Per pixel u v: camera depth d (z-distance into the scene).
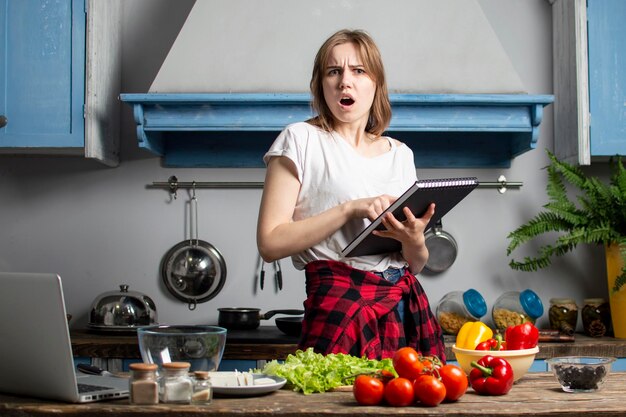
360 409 1.18
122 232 3.15
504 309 2.96
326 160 1.76
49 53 2.90
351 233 1.75
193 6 2.98
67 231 3.16
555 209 2.93
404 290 1.76
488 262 3.14
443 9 2.91
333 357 1.40
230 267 3.13
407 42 2.88
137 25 3.20
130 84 3.20
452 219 3.16
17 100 2.89
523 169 3.18
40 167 3.18
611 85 2.91
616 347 2.70
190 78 2.86
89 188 3.17
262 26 2.90
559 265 3.14
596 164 3.18
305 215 1.77
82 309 3.14
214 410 1.16
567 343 2.73
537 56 3.21
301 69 2.87
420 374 1.28
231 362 2.61
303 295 3.12
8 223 3.17
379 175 1.80
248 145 3.16
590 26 2.92
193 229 3.14
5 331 1.26
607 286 3.14
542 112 3.02
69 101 2.90
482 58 2.87
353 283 1.70
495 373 1.34
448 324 2.90
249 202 3.15
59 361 1.22
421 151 3.17
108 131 3.04
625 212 2.85
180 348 1.31
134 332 2.84
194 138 3.16
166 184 3.14
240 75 2.86
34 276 1.22
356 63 1.76
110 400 1.27
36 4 2.92
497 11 3.19
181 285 3.10
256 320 2.91
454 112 2.82
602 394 1.36
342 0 2.92
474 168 3.18
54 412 1.17
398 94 2.75
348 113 1.76
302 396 1.30
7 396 1.32
